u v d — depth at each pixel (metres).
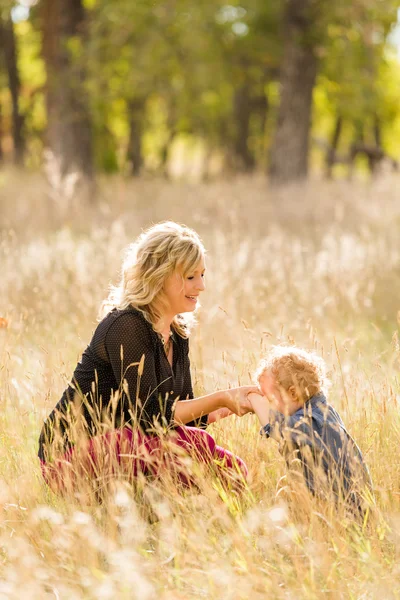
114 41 18.59
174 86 20.89
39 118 31.94
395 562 3.34
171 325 4.29
